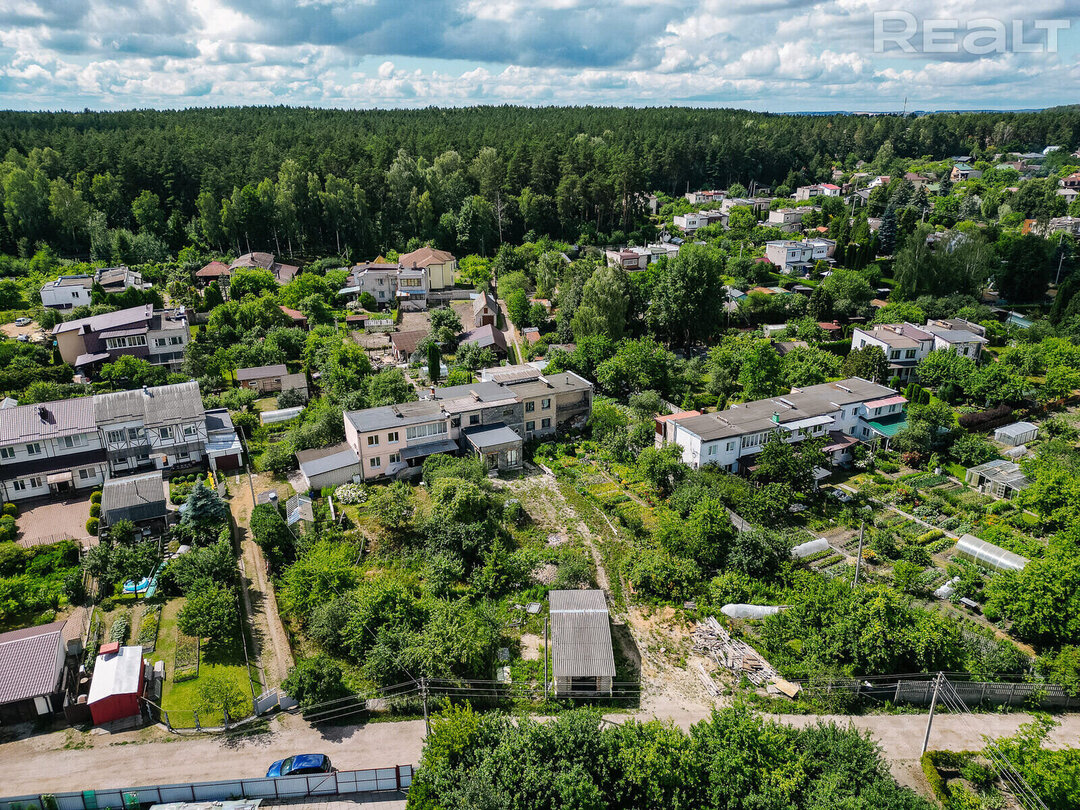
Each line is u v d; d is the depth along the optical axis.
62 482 62.09
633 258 139.12
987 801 35.06
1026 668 44.28
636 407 79.75
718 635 46.81
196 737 39.03
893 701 42.09
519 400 73.00
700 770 33.69
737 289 126.94
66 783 35.78
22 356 86.88
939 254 122.88
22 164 145.50
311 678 40.31
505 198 162.62
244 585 51.31
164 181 148.75
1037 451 73.19
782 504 59.56
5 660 40.22
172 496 60.69
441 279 132.00
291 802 35.31
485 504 57.25
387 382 79.44
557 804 32.38
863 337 98.75
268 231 147.50
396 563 53.69
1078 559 46.84
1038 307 122.06
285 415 78.88
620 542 57.47
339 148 159.38
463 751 34.69
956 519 60.91
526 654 45.41
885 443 74.12
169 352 91.81
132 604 48.59
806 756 34.47
